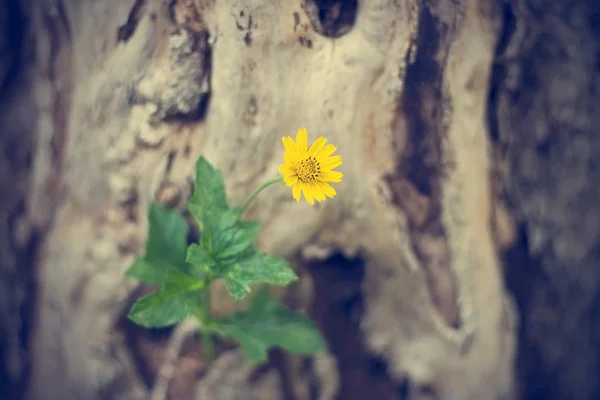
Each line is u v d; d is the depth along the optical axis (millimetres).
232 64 513
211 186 496
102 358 556
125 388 558
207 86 517
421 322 546
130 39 522
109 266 547
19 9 550
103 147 534
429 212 537
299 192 476
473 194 541
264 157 524
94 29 532
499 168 553
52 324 566
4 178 566
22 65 559
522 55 547
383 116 521
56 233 558
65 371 567
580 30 574
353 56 514
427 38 517
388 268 541
